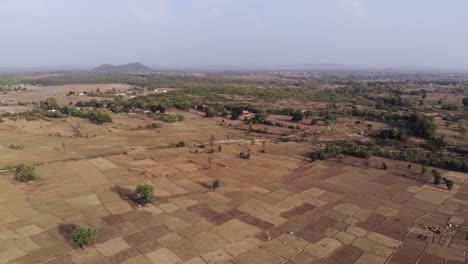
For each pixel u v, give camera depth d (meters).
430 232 46.50
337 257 39.69
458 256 40.47
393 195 59.78
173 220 47.50
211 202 54.34
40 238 41.44
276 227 46.59
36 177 60.78
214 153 84.56
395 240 44.06
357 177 69.25
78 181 60.81
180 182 63.31
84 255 38.25
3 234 41.84
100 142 92.50
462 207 55.31
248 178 67.25
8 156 72.69
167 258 38.25
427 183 66.38
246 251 40.28
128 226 45.31
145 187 51.97
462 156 89.00
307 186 63.28
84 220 46.56
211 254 39.38
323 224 47.97
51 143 88.19
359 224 48.31
